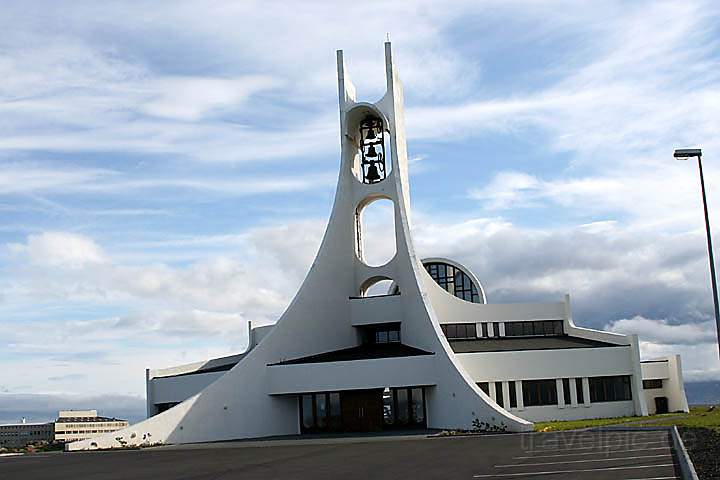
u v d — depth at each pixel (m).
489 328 45.91
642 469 15.91
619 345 42.00
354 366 37.59
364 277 43.81
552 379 40.12
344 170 44.50
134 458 26.67
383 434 33.84
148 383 44.75
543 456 19.88
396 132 44.00
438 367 36.56
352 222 44.50
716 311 24.92
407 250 41.44
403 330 41.62
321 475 18.09
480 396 32.62
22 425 80.38
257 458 23.94
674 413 41.75
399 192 43.12
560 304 46.72
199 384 41.69
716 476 13.74
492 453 21.61
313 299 41.38
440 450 23.58
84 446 32.94
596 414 40.06
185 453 28.02
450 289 52.47
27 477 21.16
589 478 14.98
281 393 38.16
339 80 45.62
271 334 39.16
